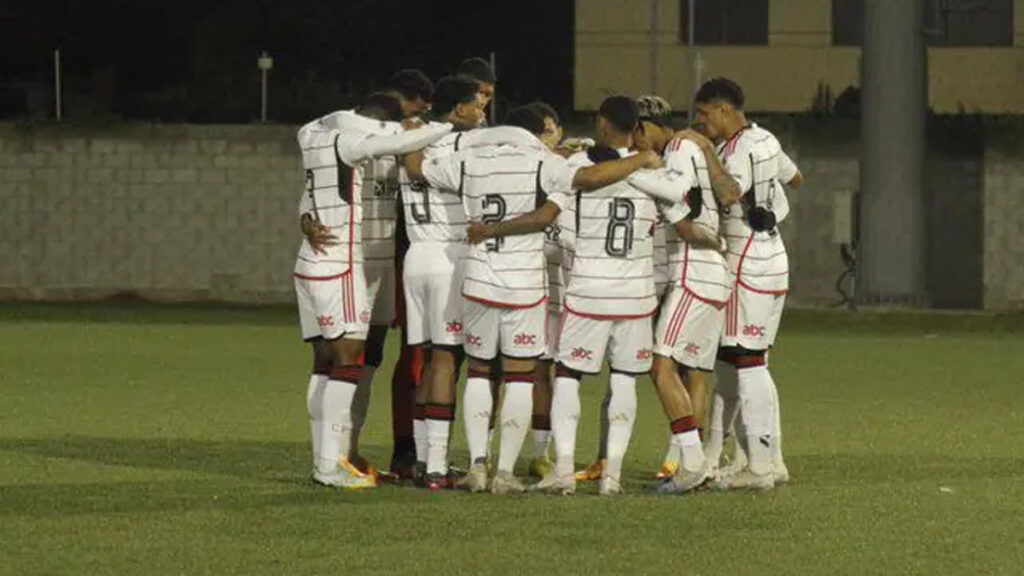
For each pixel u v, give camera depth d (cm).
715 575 2827
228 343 7494
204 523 3206
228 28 12719
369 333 3819
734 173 3588
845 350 7612
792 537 3111
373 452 4422
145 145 10438
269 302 10475
